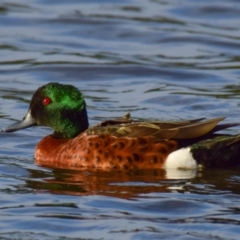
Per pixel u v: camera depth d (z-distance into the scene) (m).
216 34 32.03
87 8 35.50
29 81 27.08
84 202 16.44
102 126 18.88
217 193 17.00
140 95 25.45
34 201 16.53
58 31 32.75
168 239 14.70
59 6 35.88
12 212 15.94
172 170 18.34
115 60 29.16
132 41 31.64
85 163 18.64
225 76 27.47
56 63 28.73
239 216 15.73
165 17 34.09
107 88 26.38
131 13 34.66
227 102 24.52
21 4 36.06
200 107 24.03
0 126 22.25
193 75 27.55
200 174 18.12
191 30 32.50
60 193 17.02
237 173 18.22
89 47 30.97
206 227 15.22
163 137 18.44
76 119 19.61
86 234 14.95
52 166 18.91
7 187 17.44
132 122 18.98
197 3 35.47
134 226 15.26
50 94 19.59
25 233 14.97
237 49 30.56
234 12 34.59
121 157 18.39
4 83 26.75
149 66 28.33
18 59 29.28
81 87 26.50
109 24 33.19
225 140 18.45
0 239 14.70
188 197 16.72
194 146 18.36
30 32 32.59
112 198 16.67
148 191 17.09
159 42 31.42
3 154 20.03
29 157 19.78
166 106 24.27
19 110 23.81
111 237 14.82
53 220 15.51
